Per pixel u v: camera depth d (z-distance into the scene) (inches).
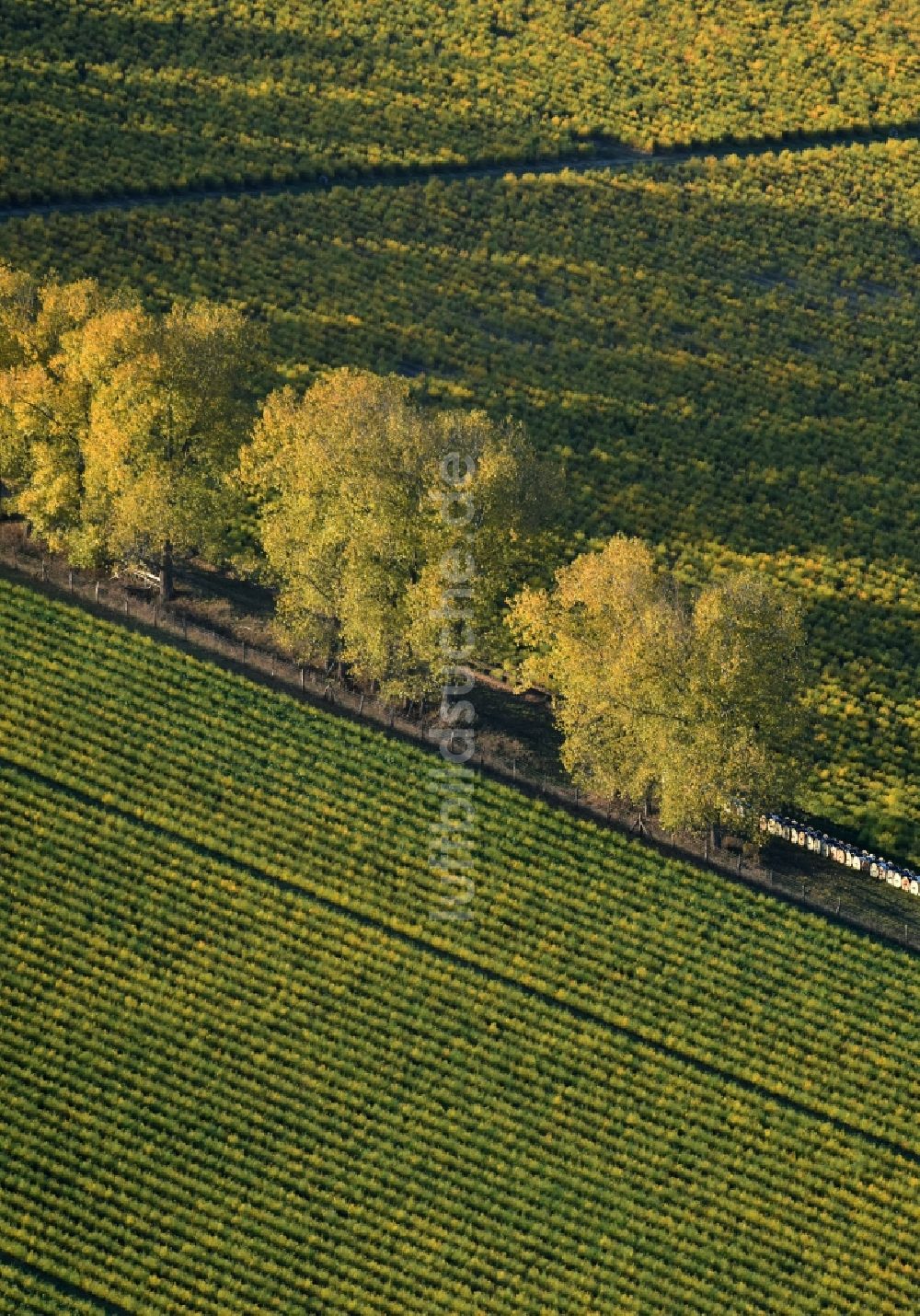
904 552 4734.3
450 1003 3358.8
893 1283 3063.5
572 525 4633.4
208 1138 3095.5
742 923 3548.2
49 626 3880.4
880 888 3722.9
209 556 3924.7
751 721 3518.7
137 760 3671.3
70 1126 3075.8
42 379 3929.6
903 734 4146.2
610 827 3725.4
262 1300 2913.4
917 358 5452.8
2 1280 2874.0
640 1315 2967.5
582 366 5241.1
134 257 5285.4
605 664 3560.5
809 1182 3174.2
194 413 3912.4
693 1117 3243.1
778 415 5162.4
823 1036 3385.8
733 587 3580.2
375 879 3535.9
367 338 5187.0
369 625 3686.0
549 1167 3137.3
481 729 3895.2
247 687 3831.2
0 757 3634.4
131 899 3420.3
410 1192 3080.7
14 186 5447.8
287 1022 3277.6
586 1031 3348.9
